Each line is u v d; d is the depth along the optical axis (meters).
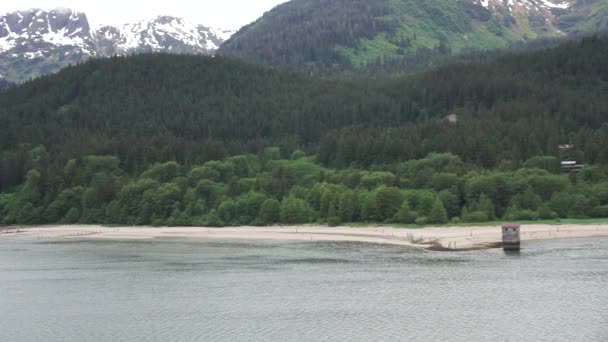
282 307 85.44
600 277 96.56
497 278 98.69
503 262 112.88
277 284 100.81
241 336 72.88
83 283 106.38
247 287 99.19
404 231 163.50
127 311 86.00
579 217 172.62
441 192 183.25
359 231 169.62
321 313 81.62
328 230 176.62
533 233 148.75
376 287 95.69
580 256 116.44
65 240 180.50
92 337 74.19
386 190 183.50
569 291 88.06
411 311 80.94
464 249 130.12
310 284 99.88
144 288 100.94
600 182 182.75
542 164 199.62
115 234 192.75
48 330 77.44
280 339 71.25
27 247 161.88
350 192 188.50
